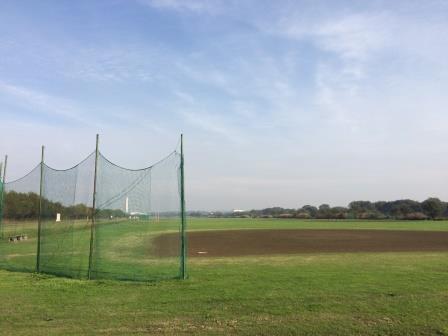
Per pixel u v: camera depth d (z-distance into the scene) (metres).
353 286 13.75
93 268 16.48
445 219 119.25
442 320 9.78
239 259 22.03
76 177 18.27
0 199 22.42
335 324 9.56
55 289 13.80
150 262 20.14
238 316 10.29
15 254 24.31
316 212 162.12
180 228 16.30
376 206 148.88
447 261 20.47
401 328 9.25
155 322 9.80
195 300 12.00
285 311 10.69
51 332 9.05
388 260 21.05
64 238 19.61
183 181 15.95
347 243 34.59
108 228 18.86
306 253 25.77
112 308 11.15
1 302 11.91
